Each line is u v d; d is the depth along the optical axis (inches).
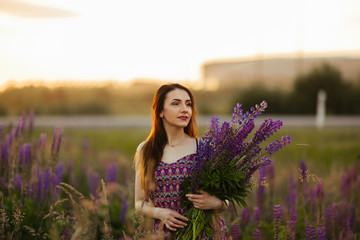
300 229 166.1
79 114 1347.2
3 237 128.9
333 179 225.6
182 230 118.0
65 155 255.8
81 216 114.7
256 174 134.3
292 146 354.0
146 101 1640.0
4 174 162.1
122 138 581.9
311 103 1380.4
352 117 1248.8
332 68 1429.6
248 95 1328.7
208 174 114.4
